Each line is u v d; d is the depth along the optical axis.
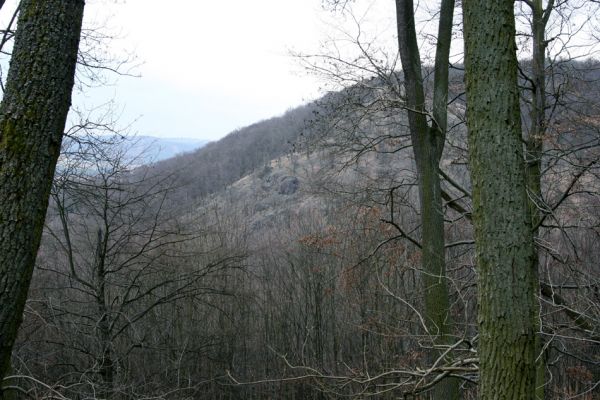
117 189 11.98
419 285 12.15
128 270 15.11
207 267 15.59
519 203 3.42
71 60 3.15
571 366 11.35
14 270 2.84
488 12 3.53
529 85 9.52
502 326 3.34
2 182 2.87
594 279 7.73
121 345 15.91
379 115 8.68
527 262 3.39
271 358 20.89
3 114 2.96
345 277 14.11
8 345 2.85
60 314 12.83
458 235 12.48
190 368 19.08
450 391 7.35
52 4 3.08
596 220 9.11
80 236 14.68
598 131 7.84
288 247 20.89
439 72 8.12
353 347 18.97
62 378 12.20
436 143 8.07
